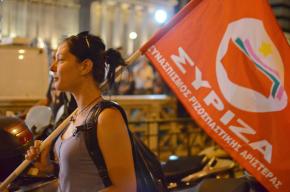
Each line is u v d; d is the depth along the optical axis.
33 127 3.60
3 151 2.90
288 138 2.63
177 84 2.86
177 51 2.85
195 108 2.82
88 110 2.11
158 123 7.17
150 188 2.21
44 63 5.78
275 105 2.66
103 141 1.97
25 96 5.63
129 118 7.75
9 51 5.61
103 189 1.99
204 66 2.81
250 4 2.75
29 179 3.12
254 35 2.73
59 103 4.05
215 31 2.80
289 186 2.63
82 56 2.10
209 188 3.64
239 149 2.71
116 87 2.55
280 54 2.67
